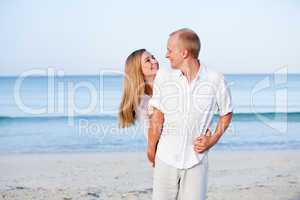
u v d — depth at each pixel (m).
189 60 2.96
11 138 9.69
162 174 3.04
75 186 5.80
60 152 8.41
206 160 3.06
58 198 5.23
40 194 5.41
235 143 8.95
